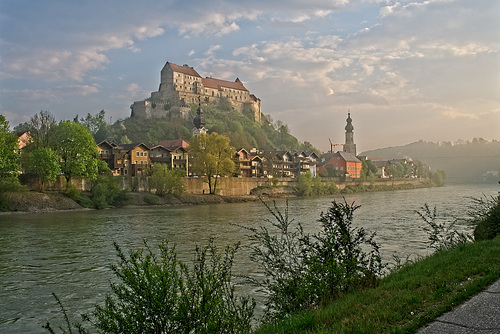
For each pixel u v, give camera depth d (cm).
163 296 937
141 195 9250
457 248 1802
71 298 2123
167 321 953
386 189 17550
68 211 7619
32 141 8731
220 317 985
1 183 7088
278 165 16388
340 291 1289
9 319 1844
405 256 2825
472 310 930
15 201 7238
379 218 5416
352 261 1308
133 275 972
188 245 3559
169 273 1009
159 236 4194
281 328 973
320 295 1251
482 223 2348
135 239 4019
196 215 6681
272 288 1302
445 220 4941
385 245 3294
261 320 1245
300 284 1266
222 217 6253
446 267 1423
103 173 9488
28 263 2933
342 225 1345
